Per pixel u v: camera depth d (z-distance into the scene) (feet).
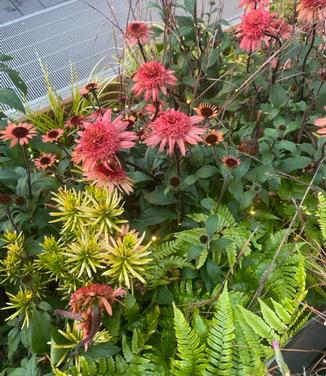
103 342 1.56
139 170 2.01
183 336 1.53
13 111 2.99
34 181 2.01
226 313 1.56
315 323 1.62
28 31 3.67
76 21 3.70
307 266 1.84
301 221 2.00
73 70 3.30
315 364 1.52
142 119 2.28
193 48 2.66
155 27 2.70
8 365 1.94
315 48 2.48
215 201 2.09
